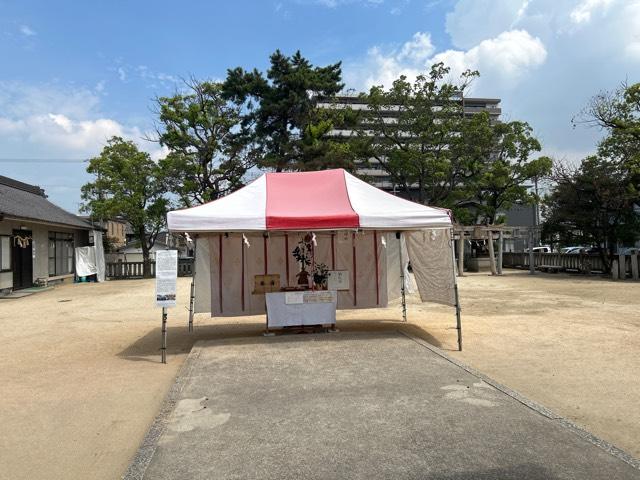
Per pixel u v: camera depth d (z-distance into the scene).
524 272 24.23
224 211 7.08
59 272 21.05
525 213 39.31
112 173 22.80
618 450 3.45
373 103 25.72
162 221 24.23
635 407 4.50
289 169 25.00
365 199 7.73
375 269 9.08
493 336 7.86
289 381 5.23
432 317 10.02
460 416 4.11
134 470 3.28
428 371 5.51
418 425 3.93
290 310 7.80
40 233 19.17
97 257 22.75
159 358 6.88
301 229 6.93
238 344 7.13
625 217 19.30
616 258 19.67
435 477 3.09
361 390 4.86
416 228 7.10
